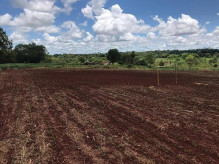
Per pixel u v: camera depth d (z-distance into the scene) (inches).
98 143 270.7
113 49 2474.2
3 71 1662.2
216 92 641.0
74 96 583.2
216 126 334.3
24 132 307.9
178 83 850.8
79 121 361.1
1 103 496.7
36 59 3339.1
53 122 355.3
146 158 229.8
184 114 402.3
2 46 2490.2
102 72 1459.2
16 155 238.8
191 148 255.8
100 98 554.9
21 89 714.2
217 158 231.3
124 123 350.3
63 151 248.7
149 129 321.7
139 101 516.1
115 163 220.2
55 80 983.6
